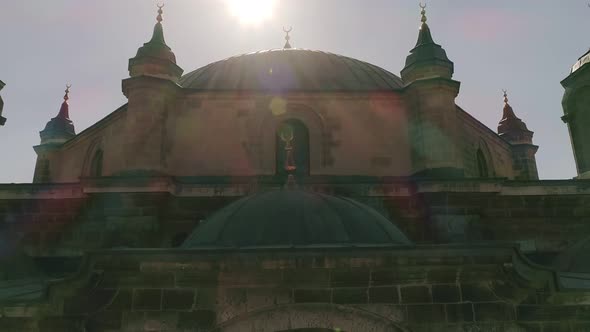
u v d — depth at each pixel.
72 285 8.96
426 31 24.12
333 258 8.91
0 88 23.19
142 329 8.68
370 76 26.20
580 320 9.19
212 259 8.85
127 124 20.94
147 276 8.93
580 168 23.78
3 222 20.42
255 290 8.81
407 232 20.05
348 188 20.31
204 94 22.61
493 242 9.29
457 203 19.89
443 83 21.67
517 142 33.25
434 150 21.02
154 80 21.20
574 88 24.55
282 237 9.95
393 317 8.73
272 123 22.56
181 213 19.97
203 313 8.70
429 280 9.01
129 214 19.39
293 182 13.08
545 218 20.67
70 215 20.41
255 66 25.98
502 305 9.01
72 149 27.83
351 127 22.56
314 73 25.20
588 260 15.34
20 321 9.05
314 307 8.70
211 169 21.66
